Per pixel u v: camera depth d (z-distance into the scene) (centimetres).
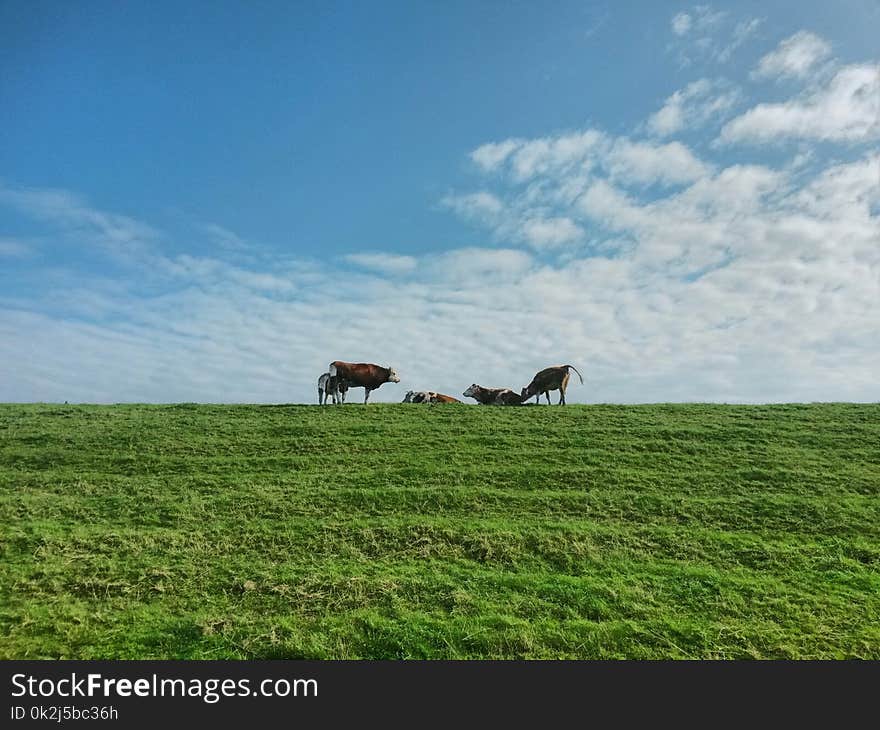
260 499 1688
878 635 1100
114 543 1430
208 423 2453
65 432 2295
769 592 1248
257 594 1223
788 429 2377
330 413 2666
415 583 1262
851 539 1504
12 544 1414
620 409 2792
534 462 2005
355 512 1627
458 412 2692
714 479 1872
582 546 1443
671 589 1262
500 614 1152
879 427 2364
